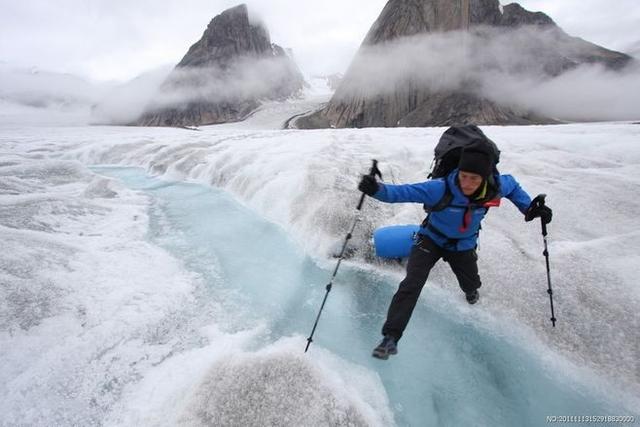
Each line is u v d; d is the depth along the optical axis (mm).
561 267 4730
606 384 3375
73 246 5395
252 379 3094
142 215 8109
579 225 5742
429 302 4637
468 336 4098
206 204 9156
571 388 3418
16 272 4215
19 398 3006
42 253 4812
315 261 5824
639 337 3695
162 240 6699
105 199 8914
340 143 12555
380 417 3109
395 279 5227
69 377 3279
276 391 3008
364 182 3027
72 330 3734
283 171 9445
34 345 3451
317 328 4254
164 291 4691
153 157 15195
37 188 9398
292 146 12711
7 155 15836
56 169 11195
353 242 5898
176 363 3553
